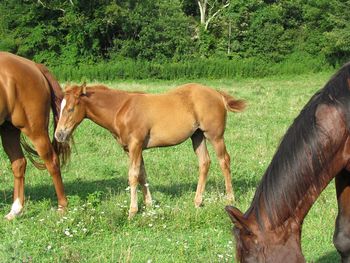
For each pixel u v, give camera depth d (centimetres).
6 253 596
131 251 655
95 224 734
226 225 751
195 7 5175
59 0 4341
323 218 760
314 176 390
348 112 400
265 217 372
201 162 873
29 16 4441
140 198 880
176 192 922
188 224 748
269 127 1539
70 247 658
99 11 4272
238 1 4594
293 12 4681
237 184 982
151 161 1138
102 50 4488
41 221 736
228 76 4294
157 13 4506
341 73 418
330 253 649
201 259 626
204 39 4603
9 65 762
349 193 445
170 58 4475
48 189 931
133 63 4144
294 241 372
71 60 4356
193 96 866
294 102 2086
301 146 391
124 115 823
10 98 756
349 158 405
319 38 4497
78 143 1298
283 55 4566
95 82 3859
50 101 818
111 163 1130
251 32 4559
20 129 777
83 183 973
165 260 628
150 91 2734
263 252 361
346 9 4334
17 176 801
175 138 854
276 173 386
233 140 1352
